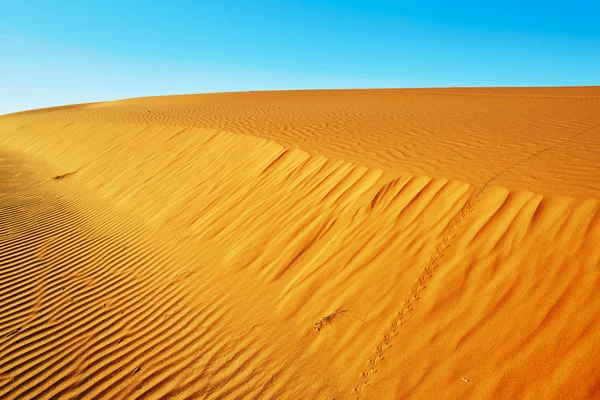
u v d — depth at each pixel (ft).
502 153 18.17
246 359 11.93
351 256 14.12
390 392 9.53
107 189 32.30
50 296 17.31
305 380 10.69
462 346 9.70
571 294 9.45
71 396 11.75
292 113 47.16
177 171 29.73
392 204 15.46
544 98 47.21
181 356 12.64
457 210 13.57
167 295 16.19
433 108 43.01
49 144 56.34
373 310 11.77
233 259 17.25
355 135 27.63
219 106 67.31
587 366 8.10
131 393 11.53
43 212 28.89
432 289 11.35
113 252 21.06
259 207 20.17
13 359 13.51
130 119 55.36
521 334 9.27
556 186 12.92
